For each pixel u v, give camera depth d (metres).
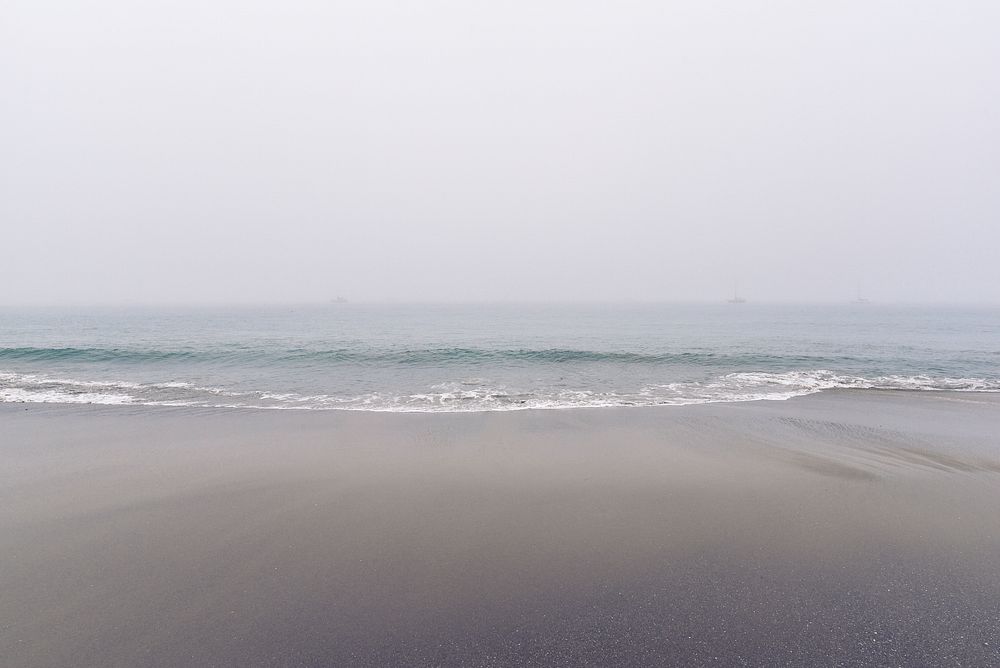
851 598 3.41
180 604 3.33
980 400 11.53
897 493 5.54
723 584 3.60
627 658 2.83
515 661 2.79
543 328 41.75
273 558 3.99
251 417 9.62
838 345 25.05
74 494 5.50
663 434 8.37
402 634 3.01
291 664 2.74
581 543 4.28
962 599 3.40
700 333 35.06
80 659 2.78
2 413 9.94
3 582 3.61
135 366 16.83
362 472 6.30
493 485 5.82
